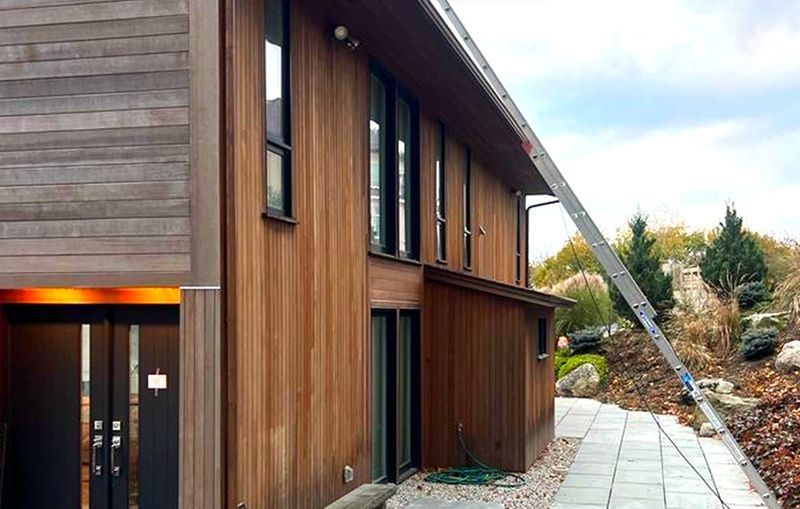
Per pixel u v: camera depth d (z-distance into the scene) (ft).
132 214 16.79
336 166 22.98
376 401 26.71
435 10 22.58
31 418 18.76
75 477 18.52
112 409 18.45
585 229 18.29
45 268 17.11
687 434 37.22
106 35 16.96
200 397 16.40
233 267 16.49
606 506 24.32
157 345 18.34
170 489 18.10
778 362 41.96
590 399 49.93
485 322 29.86
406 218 29.94
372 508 21.59
